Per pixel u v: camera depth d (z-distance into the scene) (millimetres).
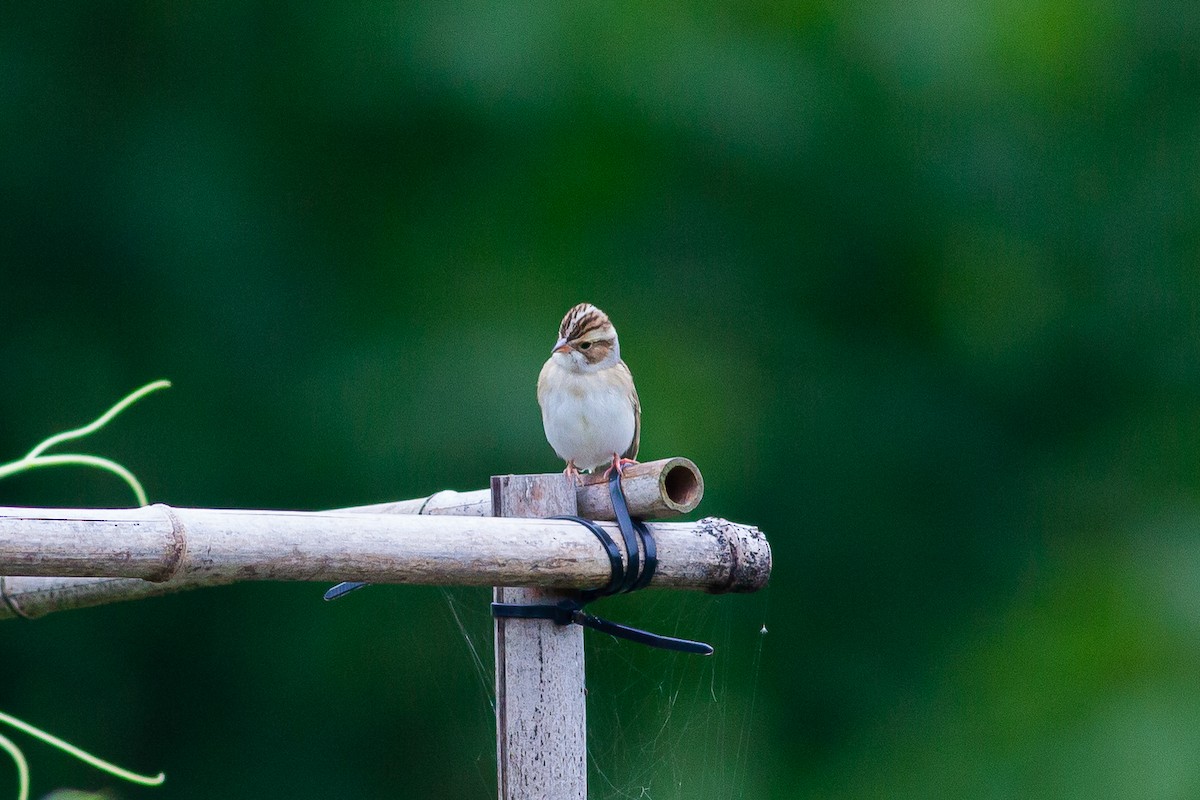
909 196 15391
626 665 13477
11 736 13039
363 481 13305
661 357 14656
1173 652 15086
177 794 13344
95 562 4285
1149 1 16328
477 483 13344
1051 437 15984
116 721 13328
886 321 15594
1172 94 16219
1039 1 15555
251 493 13320
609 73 14500
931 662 15203
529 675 5250
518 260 14531
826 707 14891
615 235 14867
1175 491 15953
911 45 15148
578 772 5277
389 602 13508
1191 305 16031
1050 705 15070
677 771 13492
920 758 14883
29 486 13000
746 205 15203
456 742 13297
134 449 13117
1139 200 16062
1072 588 15453
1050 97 15828
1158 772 14422
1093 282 15984
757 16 15086
